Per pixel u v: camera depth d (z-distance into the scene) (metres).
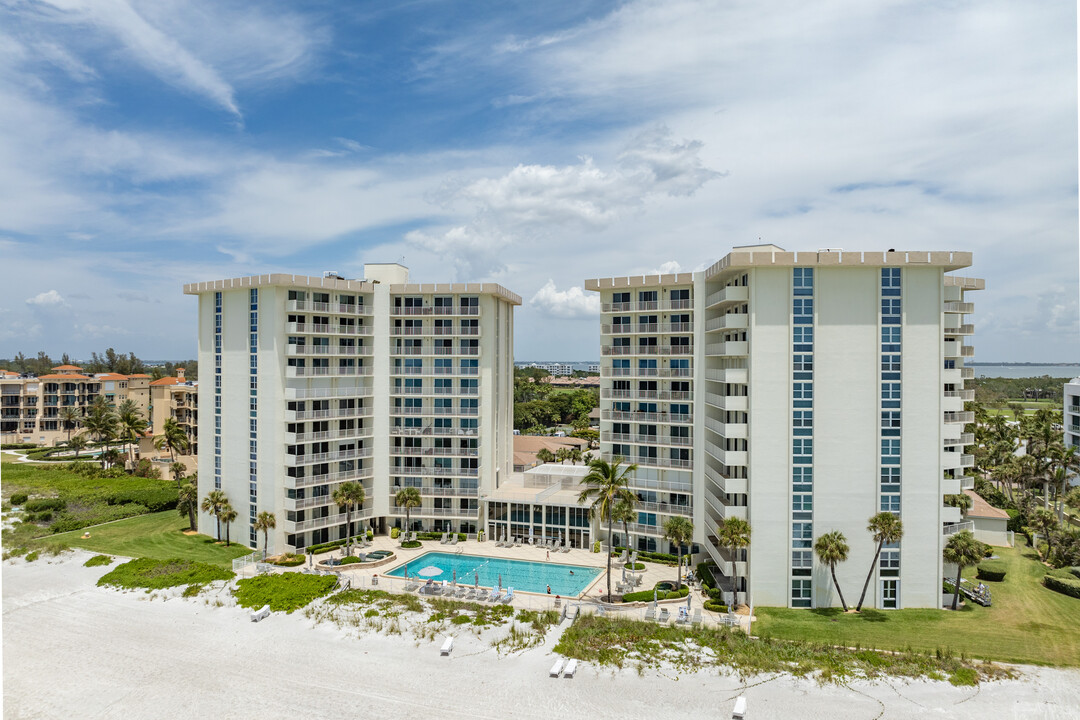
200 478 69.56
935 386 48.97
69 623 45.94
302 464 62.59
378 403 69.94
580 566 60.19
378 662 40.09
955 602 48.81
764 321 49.69
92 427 107.56
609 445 65.31
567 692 36.50
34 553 61.50
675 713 34.44
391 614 47.53
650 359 63.59
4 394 128.88
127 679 37.81
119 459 108.62
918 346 48.94
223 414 66.38
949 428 49.81
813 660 40.03
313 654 41.19
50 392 132.50
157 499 82.75
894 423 48.97
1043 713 34.31
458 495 69.25
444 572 58.22
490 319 70.69
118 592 52.12
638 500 62.56
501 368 75.06
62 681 37.50
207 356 68.44
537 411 177.62
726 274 54.75
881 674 38.41
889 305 49.00
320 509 64.94
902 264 48.31
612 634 43.72
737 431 51.12
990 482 89.12
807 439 49.41
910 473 48.94
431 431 69.88
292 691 36.50
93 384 137.88
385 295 70.25
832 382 49.19
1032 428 95.19
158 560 58.88
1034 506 75.94
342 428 67.50
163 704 35.03
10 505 81.75
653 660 40.28
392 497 69.88
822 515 49.22
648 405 63.66
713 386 59.06
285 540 62.62
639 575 56.72
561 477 72.12
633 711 34.59
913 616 47.44
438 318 69.94
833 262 48.50
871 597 49.16
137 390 141.75
